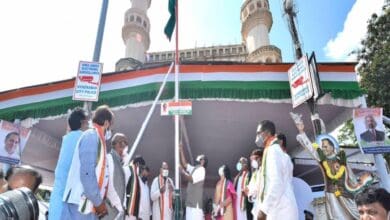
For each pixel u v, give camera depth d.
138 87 6.32
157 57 50.22
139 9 42.34
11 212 1.90
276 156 3.25
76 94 4.73
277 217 2.99
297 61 5.71
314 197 5.84
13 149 5.87
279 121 8.13
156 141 9.78
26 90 6.59
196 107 7.44
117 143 3.96
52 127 7.92
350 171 4.51
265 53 41.16
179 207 5.39
